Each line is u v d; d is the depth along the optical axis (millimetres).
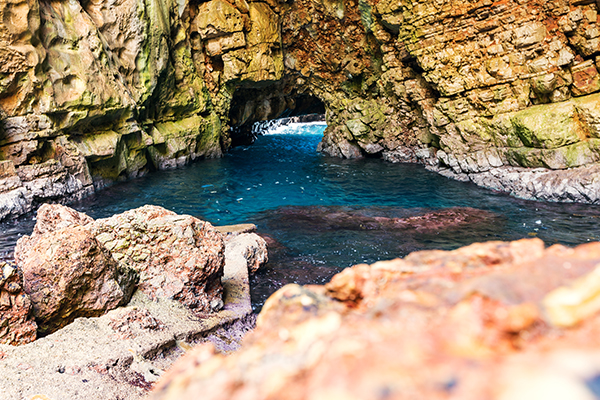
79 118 12922
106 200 12578
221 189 14172
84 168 13031
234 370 784
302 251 8344
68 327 3961
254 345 924
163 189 14133
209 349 954
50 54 12234
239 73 20109
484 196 12641
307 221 10406
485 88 14625
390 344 666
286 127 33594
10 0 10898
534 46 13422
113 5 14812
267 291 6508
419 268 1121
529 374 520
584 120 12281
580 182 11508
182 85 18953
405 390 532
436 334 685
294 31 21219
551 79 13023
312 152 22578
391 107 19516
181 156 18516
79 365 3455
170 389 831
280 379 686
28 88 11367
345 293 1145
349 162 19281
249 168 18016
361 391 547
